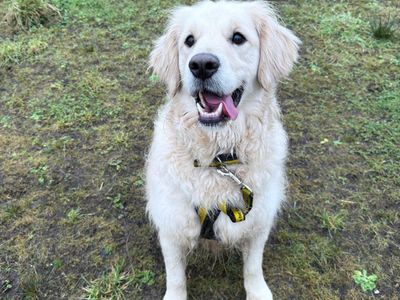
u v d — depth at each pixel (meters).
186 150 0.55
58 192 0.76
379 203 0.74
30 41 1.13
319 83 1.00
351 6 1.28
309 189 0.76
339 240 0.68
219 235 0.57
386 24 1.15
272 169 0.56
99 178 0.79
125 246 0.68
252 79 0.55
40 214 0.72
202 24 0.53
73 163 0.81
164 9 1.27
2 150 0.84
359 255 0.66
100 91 0.98
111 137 0.87
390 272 0.64
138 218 0.72
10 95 0.97
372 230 0.69
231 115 0.51
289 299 0.61
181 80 0.57
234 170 0.55
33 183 0.78
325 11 1.26
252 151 0.55
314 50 1.10
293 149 0.84
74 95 0.97
